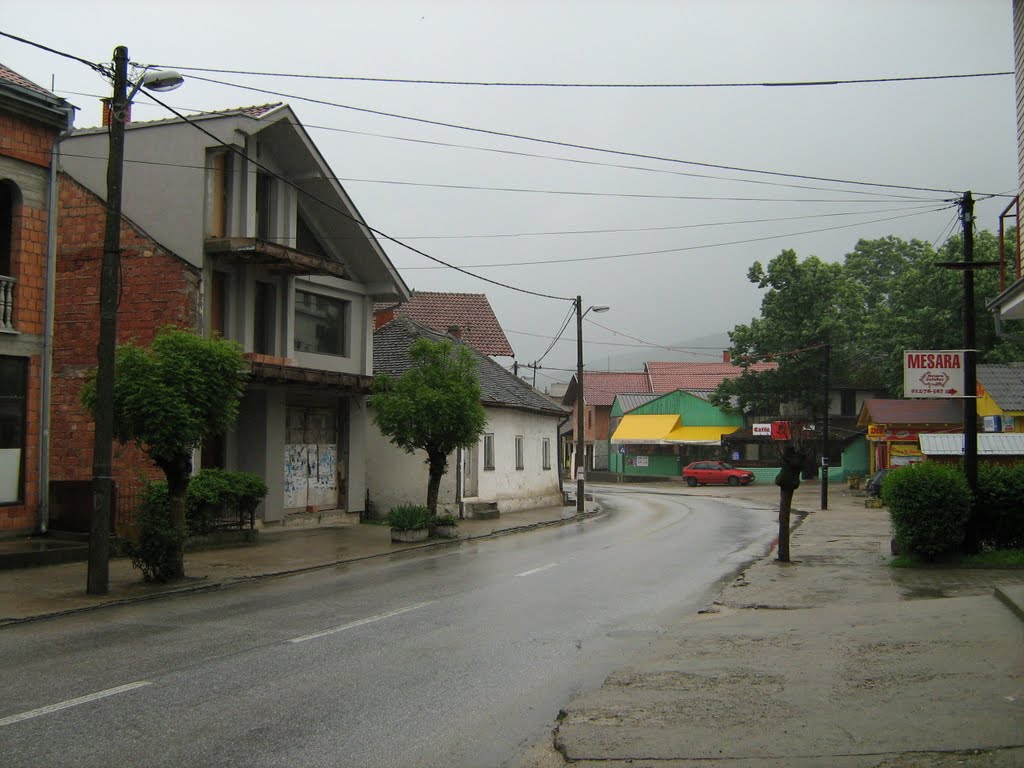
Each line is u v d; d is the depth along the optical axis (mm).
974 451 15562
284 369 20422
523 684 7598
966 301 15805
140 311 19922
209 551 18219
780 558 16797
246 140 20688
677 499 41188
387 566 16609
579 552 18891
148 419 13352
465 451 29047
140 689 7352
